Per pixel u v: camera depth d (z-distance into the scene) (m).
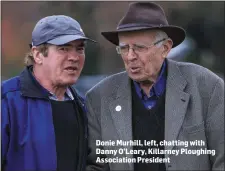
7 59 36.78
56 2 36.97
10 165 9.21
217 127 9.35
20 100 9.42
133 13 9.52
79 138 9.94
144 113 9.74
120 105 9.84
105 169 9.98
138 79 9.58
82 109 10.11
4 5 36.59
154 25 9.46
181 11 40.66
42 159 9.28
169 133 9.36
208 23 41.91
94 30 38.12
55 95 9.87
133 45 9.46
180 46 39.66
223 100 9.44
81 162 9.80
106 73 38.28
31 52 9.98
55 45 9.50
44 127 9.39
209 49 44.31
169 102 9.58
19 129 9.25
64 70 9.55
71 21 9.77
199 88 9.57
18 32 37.16
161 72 9.91
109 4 38.00
